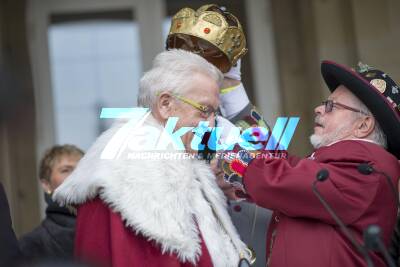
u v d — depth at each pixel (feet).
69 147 34.58
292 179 23.71
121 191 22.62
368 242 19.81
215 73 24.82
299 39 50.60
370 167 23.66
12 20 51.49
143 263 22.49
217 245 23.70
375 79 25.22
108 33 52.37
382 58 46.52
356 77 25.03
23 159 49.01
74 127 51.39
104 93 51.96
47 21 52.08
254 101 51.42
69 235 31.14
